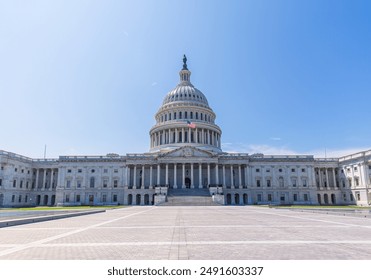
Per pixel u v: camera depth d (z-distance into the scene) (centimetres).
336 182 10238
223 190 9388
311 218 2986
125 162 9856
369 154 8525
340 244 1319
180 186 9950
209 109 12306
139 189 9456
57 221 2731
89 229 1983
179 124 11069
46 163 10194
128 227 2103
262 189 9831
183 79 13900
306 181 9981
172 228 2009
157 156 9681
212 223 2392
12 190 9025
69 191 9688
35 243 1375
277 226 2128
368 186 8581
